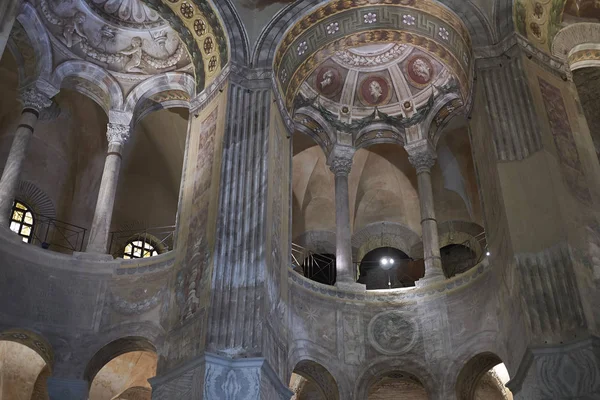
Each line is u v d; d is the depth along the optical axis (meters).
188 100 22.31
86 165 24.36
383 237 25.58
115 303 17.69
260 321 14.86
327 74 23.39
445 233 24.88
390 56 23.20
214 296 15.11
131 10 21.81
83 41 21.50
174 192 25.78
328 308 19.09
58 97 23.80
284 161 19.08
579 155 16.75
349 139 23.27
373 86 23.64
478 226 24.52
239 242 15.96
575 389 13.01
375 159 25.88
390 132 23.48
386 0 19.69
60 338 17.03
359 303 19.44
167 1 19.84
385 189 25.94
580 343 13.30
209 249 15.96
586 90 22.36
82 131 24.42
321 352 18.28
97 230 19.28
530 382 13.93
